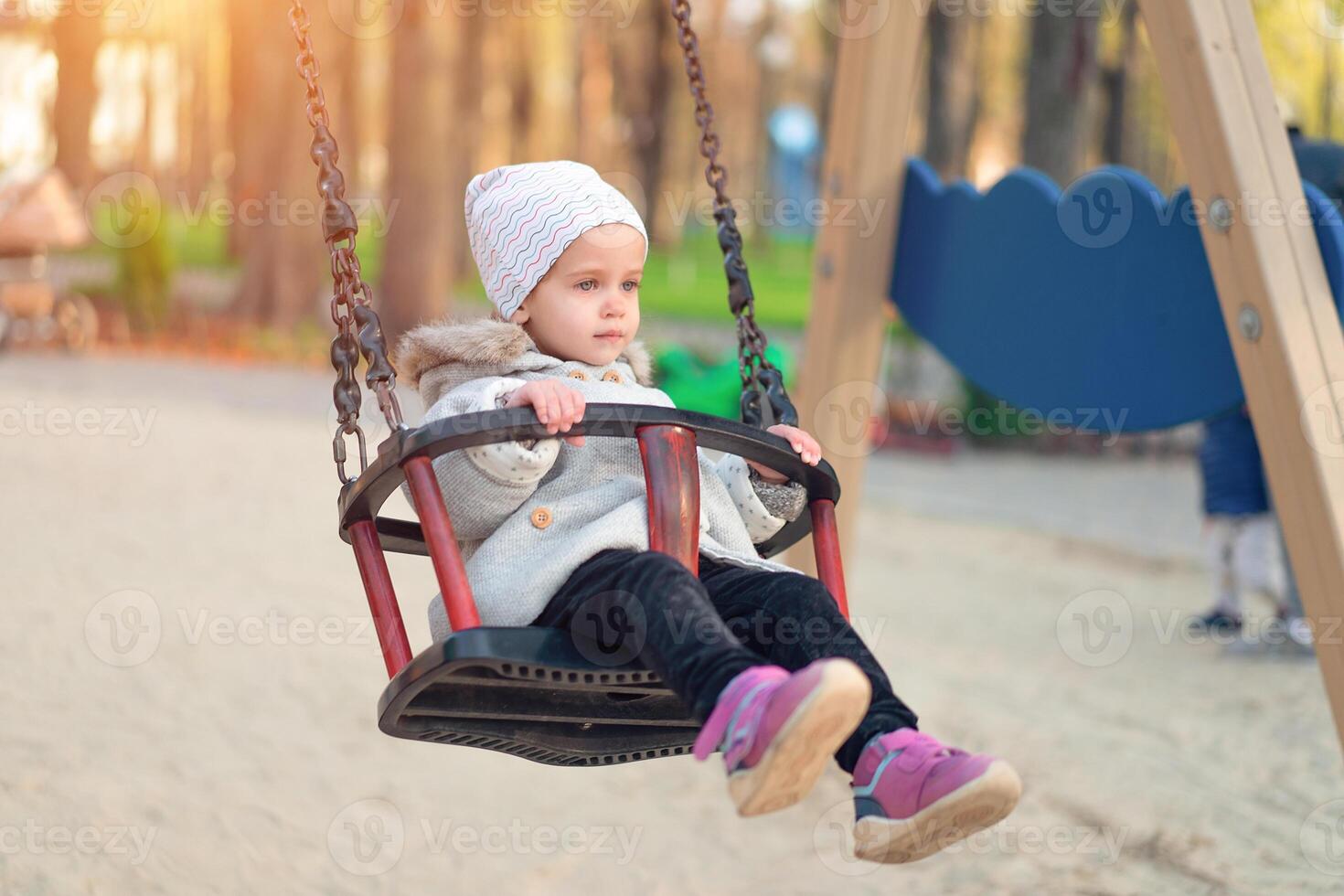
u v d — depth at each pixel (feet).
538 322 11.75
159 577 28.12
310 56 11.29
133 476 39.42
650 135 135.44
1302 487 14.03
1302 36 67.26
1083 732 22.80
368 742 20.85
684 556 10.19
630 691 10.80
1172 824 18.70
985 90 104.94
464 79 109.70
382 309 81.66
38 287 69.72
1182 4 14.79
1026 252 18.67
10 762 17.80
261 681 22.66
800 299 135.33
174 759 18.89
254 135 92.07
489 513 10.73
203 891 15.29
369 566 11.13
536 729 11.16
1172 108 15.08
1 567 27.30
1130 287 16.99
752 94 180.45
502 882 16.63
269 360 78.07
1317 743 22.62
